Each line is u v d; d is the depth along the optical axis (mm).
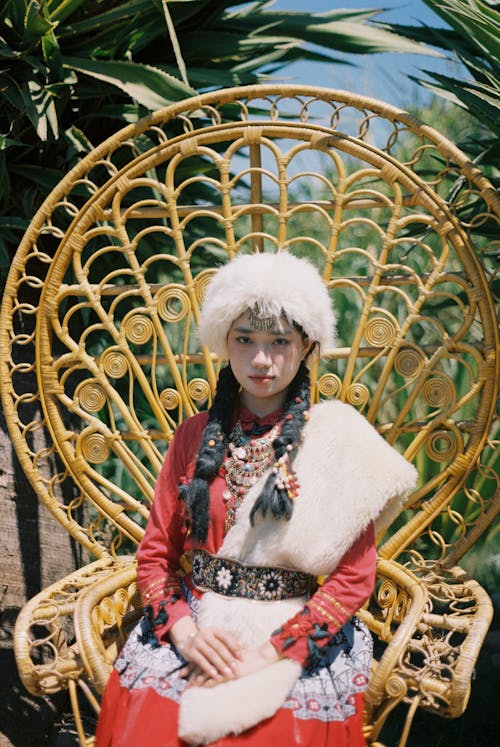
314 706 1550
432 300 3607
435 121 3998
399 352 2092
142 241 2750
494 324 2008
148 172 2643
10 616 2424
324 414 1774
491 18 2322
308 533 1647
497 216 2018
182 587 1812
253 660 1576
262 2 3029
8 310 2170
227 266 1781
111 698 1633
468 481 3453
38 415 2555
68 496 2629
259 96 2115
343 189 2094
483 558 3422
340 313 3766
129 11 2510
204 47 2824
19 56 2404
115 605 1915
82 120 2668
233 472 1734
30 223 2238
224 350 1806
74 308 2186
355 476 1669
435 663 1651
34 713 2363
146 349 3398
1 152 2439
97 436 2186
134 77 2457
